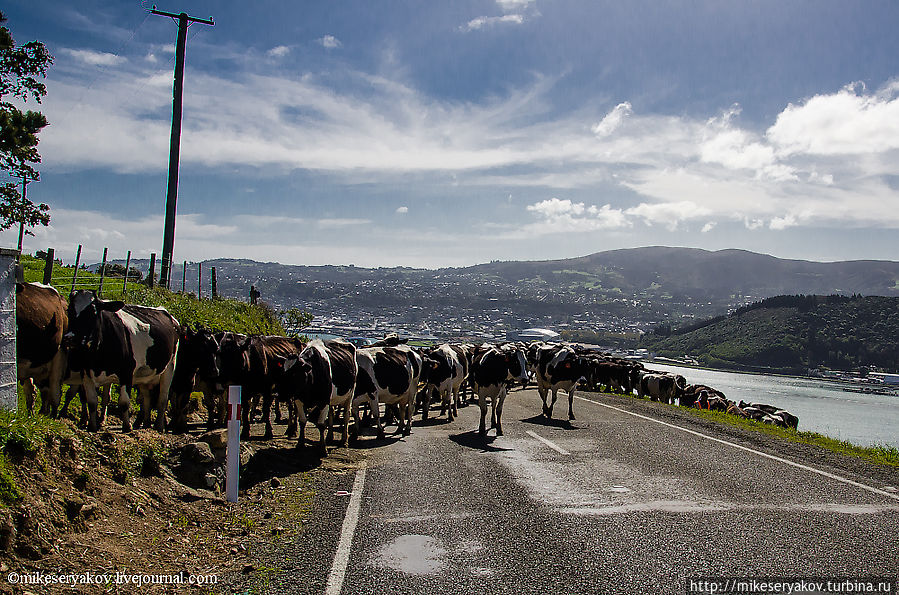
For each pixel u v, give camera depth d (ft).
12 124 66.18
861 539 22.24
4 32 66.59
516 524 23.95
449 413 55.57
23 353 28.94
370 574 19.22
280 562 20.29
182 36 90.12
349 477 31.91
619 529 23.29
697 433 46.91
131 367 32.48
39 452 21.57
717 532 22.94
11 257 25.68
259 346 42.57
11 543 17.67
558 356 55.01
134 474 25.26
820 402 236.22
